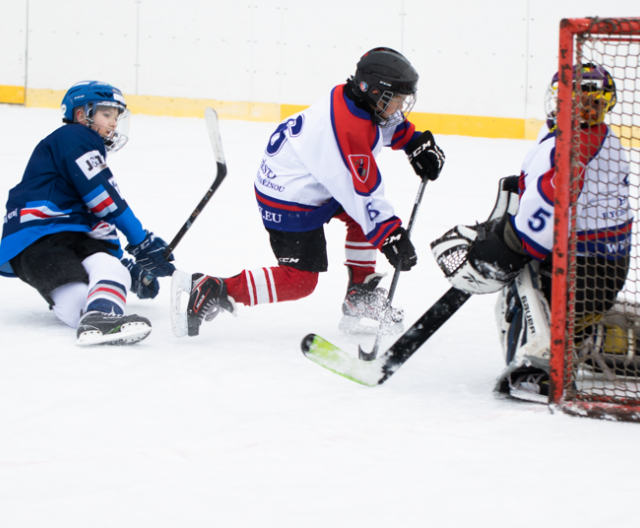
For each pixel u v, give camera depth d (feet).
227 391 20.74
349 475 15.05
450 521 13.07
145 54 104.32
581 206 20.77
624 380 23.15
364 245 29.45
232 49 106.42
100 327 25.25
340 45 108.47
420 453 16.28
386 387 21.71
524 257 20.65
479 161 88.28
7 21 99.91
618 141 20.83
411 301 34.78
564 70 18.75
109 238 30.01
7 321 28.99
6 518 13.10
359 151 25.55
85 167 28.43
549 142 20.80
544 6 109.70
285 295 27.17
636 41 19.61
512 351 21.63
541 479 14.84
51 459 15.71
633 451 16.43
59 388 20.49
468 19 109.50
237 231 50.85
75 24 101.60
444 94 110.52
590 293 21.97
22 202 28.07
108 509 13.48
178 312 26.55
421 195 30.04
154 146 84.28
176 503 13.74
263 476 14.98
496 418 18.78
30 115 94.63
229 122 104.58
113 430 17.44
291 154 26.86
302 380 22.07
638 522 13.01
